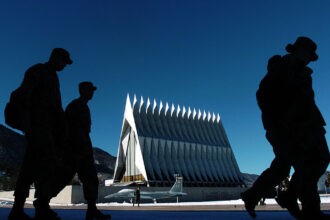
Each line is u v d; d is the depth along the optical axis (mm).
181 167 72250
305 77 2127
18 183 2773
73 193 41625
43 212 2844
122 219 2896
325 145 1959
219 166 82125
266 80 2100
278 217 3225
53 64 3143
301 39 2264
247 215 3672
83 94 4055
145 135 67750
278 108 1987
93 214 3697
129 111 69125
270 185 2301
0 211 3859
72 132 3818
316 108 2027
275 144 2086
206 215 3668
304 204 1970
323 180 60062
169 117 77688
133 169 66188
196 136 81000
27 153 2816
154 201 51719
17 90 2699
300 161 1929
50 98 2945
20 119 2623
